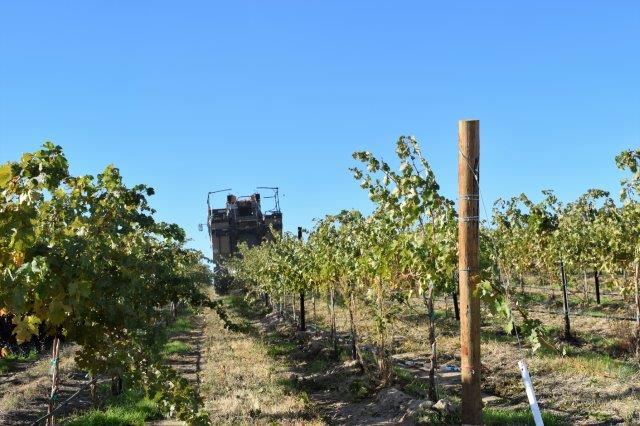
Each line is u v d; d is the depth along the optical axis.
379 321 11.90
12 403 11.38
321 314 25.55
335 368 14.54
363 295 15.05
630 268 14.80
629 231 13.04
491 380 12.34
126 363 5.66
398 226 9.38
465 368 4.80
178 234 8.48
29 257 4.39
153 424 10.03
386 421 9.73
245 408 10.62
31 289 4.45
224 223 35.66
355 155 8.71
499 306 4.89
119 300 5.50
